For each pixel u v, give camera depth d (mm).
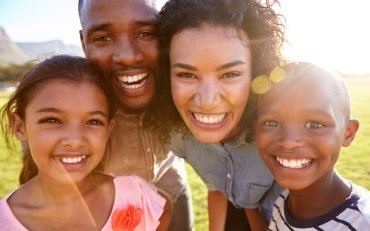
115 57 521
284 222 445
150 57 533
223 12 442
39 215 434
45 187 439
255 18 468
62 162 424
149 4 524
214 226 643
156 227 487
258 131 434
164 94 553
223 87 448
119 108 563
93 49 533
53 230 437
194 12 445
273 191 596
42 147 418
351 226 376
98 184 477
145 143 605
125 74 530
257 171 567
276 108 404
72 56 472
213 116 459
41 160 425
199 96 447
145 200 484
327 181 414
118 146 595
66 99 417
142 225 479
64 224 443
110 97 468
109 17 509
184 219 734
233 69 444
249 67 468
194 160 614
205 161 602
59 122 420
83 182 453
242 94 459
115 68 531
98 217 457
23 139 446
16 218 424
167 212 557
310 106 389
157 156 632
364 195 392
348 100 417
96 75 452
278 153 414
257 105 456
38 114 416
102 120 442
